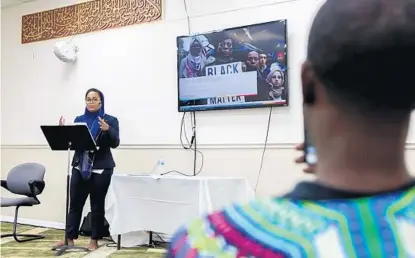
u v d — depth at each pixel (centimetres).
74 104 471
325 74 37
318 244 34
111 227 346
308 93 40
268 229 36
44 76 492
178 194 318
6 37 521
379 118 36
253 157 370
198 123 397
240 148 376
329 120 38
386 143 37
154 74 423
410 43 35
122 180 348
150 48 427
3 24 522
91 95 370
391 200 36
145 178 335
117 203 347
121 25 445
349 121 37
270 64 361
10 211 508
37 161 494
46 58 491
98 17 459
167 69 417
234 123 379
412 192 36
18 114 510
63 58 461
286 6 361
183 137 404
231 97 377
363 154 37
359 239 34
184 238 40
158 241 385
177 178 318
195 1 404
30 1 505
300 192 38
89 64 462
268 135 364
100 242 389
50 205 480
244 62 371
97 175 361
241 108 373
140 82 431
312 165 40
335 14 37
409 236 34
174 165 407
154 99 422
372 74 35
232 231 37
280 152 358
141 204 339
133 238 374
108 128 352
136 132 429
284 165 356
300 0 354
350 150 37
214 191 307
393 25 35
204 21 398
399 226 34
